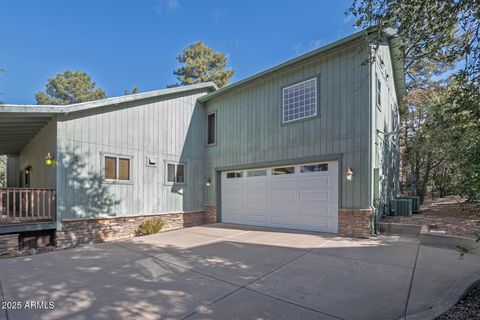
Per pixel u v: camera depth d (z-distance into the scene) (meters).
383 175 9.09
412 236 7.59
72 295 3.98
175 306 3.58
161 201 10.70
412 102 14.36
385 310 3.33
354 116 7.98
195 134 12.27
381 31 4.02
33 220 7.56
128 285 4.36
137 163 10.02
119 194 9.41
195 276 4.75
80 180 8.47
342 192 8.09
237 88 11.19
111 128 9.33
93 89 32.06
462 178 3.08
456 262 5.21
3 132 9.78
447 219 8.48
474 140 3.04
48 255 6.41
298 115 9.31
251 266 5.27
